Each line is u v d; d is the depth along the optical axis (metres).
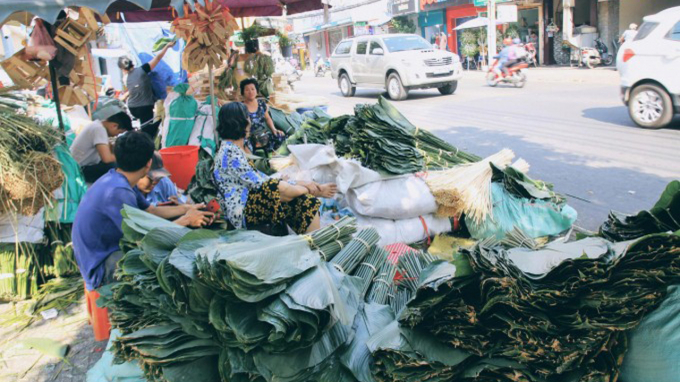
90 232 3.33
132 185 3.54
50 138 4.11
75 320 3.79
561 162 7.33
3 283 4.05
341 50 17.30
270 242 2.54
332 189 3.91
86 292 3.54
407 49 15.28
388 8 29.33
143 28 12.62
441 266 2.53
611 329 2.09
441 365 2.19
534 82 17.05
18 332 3.65
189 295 2.32
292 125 6.85
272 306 2.24
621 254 2.12
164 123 6.25
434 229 4.36
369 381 2.34
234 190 3.63
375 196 4.17
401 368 2.24
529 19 23.56
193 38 5.14
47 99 6.44
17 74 4.39
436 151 4.89
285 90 8.34
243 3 6.74
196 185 4.61
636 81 8.90
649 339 2.16
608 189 6.12
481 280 2.23
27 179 3.73
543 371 2.10
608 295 2.10
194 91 6.95
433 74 14.62
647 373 2.15
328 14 6.96
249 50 7.28
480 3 20.66
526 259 2.25
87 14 4.37
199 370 2.46
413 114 12.23
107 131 5.23
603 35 20.45
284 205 3.71
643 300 2.14
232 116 3.65
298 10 7.07
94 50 12.38
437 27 27.64
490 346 2.21
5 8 3.53
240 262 2.19
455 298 2.26
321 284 2.34
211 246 2.49
